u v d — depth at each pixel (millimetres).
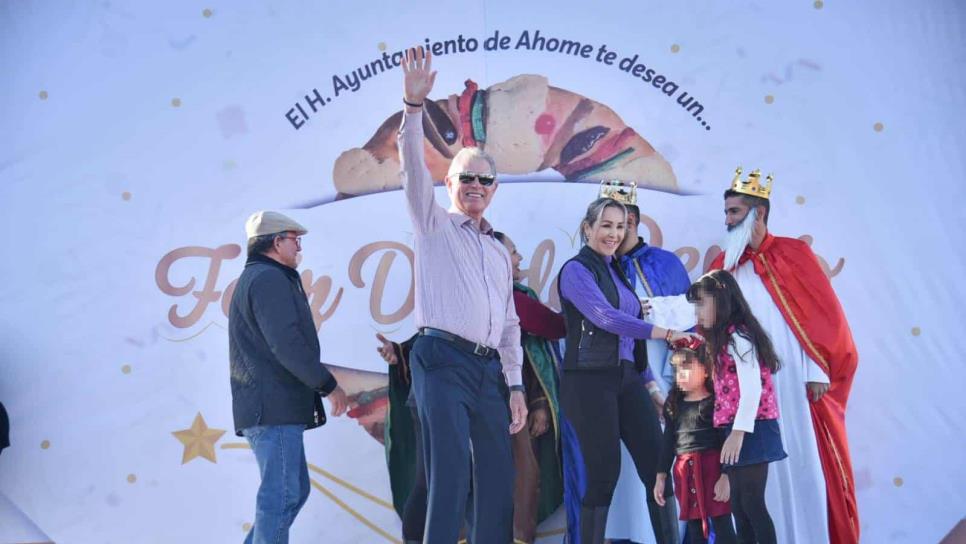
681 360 5098
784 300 5309
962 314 5418
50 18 5738
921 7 5574
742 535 4988
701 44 5625
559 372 5332
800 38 5594
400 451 5332
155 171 5652
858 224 5484
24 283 5598
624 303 5117
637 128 5598
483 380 4395
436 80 5656
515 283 5445
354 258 5590
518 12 5668
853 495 5227
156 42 5711
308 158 5645
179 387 5535
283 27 5703
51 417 5523
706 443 5047
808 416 5230
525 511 5234
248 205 5621
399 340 5539
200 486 5480
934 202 5480
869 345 5422
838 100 5551
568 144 5598
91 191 5645
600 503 5023
